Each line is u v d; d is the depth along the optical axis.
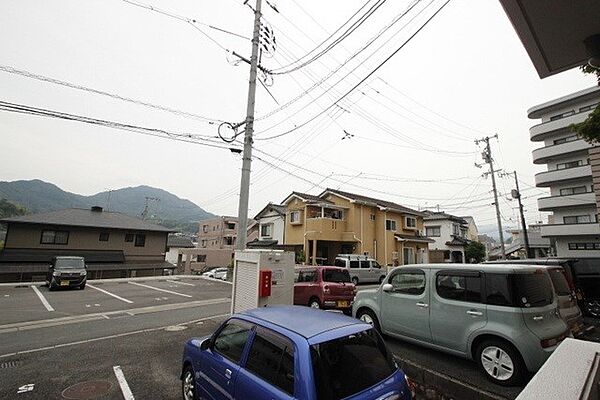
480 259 33.72
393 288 5.60
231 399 2.89
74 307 10.27
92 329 7.27
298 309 3.49
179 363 5.09
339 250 23.45
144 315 8.93
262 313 3.34
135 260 25.72
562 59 3.51
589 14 2.83
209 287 16.19
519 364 3.77
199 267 37.62
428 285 4.96
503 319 3.95
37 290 14.41
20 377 4.54
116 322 8.01
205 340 3.58
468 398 3.43
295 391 2.30
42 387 4.23
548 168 28.69
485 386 3.89
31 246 22.08
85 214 25.92
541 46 3.30
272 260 6.78
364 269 16.83
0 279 19.70
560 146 26.66
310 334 2.61
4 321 8.21
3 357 5.35
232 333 3.33
